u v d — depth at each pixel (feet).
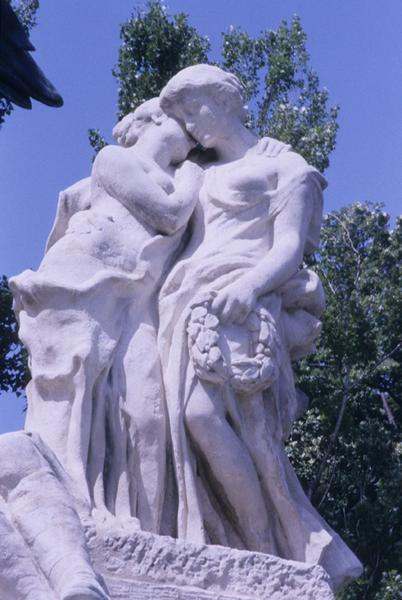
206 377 22.16
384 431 48.14
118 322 22.57
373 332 47.57
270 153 25.23
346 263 50.57
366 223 51.55
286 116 49.57
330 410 46.73
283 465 22.82
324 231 51.31
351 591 44.32
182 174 24.54
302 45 51.44
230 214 24.04
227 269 23.24
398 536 45.60
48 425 21.62
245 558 20.72
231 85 25.27
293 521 22.45
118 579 19.69
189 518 21.77
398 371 50.08
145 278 22.95
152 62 48.88
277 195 24.17
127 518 20.98
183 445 22.06
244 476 22.21
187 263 23.25
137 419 21.90
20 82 16.48
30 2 50.52
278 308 23.35
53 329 22.12
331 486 47.57
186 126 25.05
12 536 17.43
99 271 22.70
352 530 46.29
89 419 21.62
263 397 22.77
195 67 25.41
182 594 19.92
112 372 22.15
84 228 23.17
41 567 17.16
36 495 17.88
